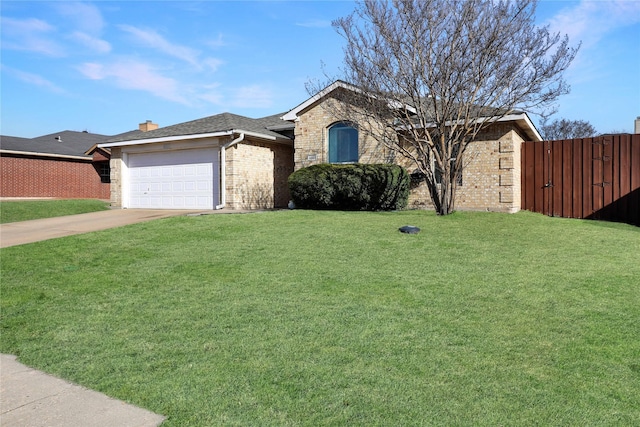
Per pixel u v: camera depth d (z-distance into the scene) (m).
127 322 5.17
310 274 6.84
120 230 10.31
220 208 15.95
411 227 9.66
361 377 3.78
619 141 12.93
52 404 3.51
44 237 10.05
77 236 9.79
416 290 6.08
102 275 7.01
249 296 5.93
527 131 14.93
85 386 3.79
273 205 17.53
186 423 3.19
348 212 12.91
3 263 7.70
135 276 6.93
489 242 8.88
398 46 11.44
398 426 3.10
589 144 13.34
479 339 4.54
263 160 17.08
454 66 11.01
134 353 4.37
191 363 4.11
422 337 4.59
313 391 3.57
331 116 15.41
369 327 4.86
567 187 13.68
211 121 17.98
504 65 11.12
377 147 14.84
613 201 12.98
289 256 7.88
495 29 10.72
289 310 5.39
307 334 4.69
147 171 17.77
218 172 16.16
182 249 8.52
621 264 7.36
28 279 6.86
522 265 7.29
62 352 4.47
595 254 8.05
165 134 17.08
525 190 14.38
